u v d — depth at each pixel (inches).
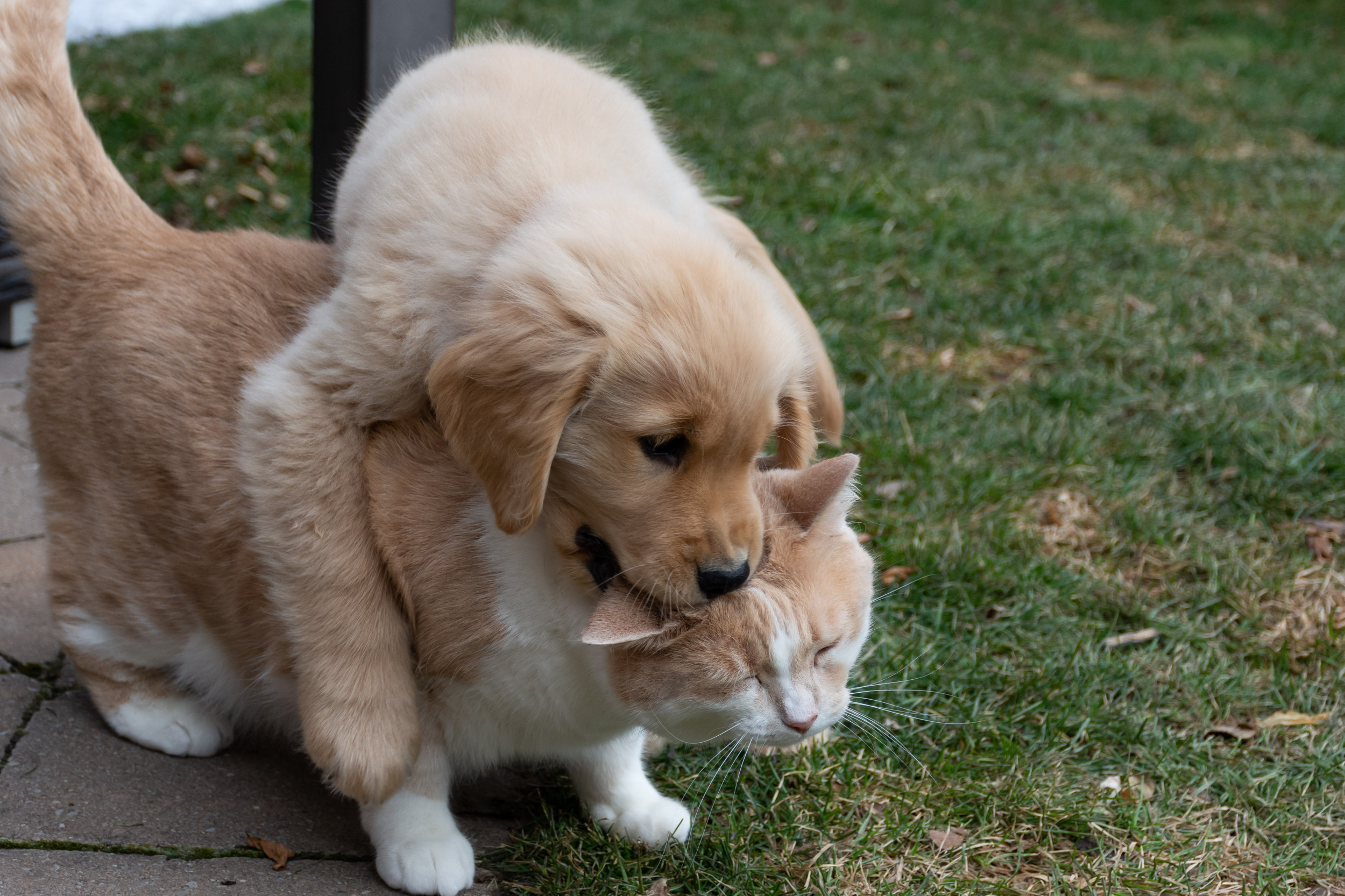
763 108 338.3
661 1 472.1
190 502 105.0
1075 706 135.0
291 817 110.5
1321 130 360.2
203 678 115.6
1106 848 116.0
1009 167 309.1
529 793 119.6
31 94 113.3
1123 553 165.8
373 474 101.0
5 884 95.5
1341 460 181.5
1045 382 205.3
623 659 95.0
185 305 109.5
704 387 89.1
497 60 126.3
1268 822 119.5
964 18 520.1
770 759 123.0
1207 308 231.5
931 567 155.9
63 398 110.7
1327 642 147.1
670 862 108.3
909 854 111.7
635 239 94.7
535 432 88.3
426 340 98.0
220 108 285.6
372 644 99.5
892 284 238.8
